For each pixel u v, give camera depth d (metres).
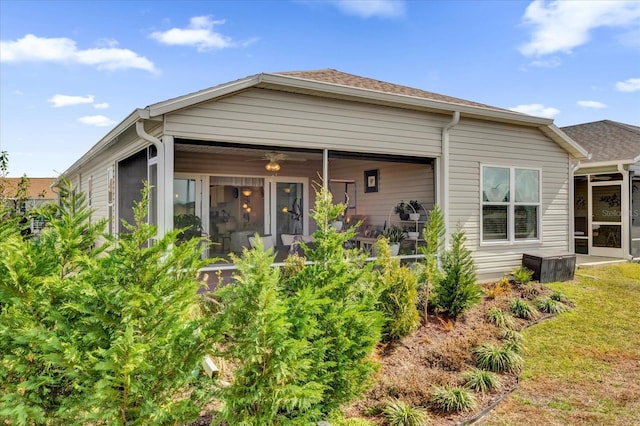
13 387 2.47
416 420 3.77
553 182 9.95
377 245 6.43
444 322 6.35
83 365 2.27
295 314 3.00
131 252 2.40
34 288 2.56
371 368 3.62
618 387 4.75
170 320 2.50
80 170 15.77
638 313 7.28
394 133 7.70
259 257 2.87
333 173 12.43
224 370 4.03
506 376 4.96
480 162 8.77
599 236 12.90
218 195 10.64
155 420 2.31
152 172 6.75
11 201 6.52
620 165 11.76
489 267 8.91
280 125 6.71
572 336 6.29
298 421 2.90
